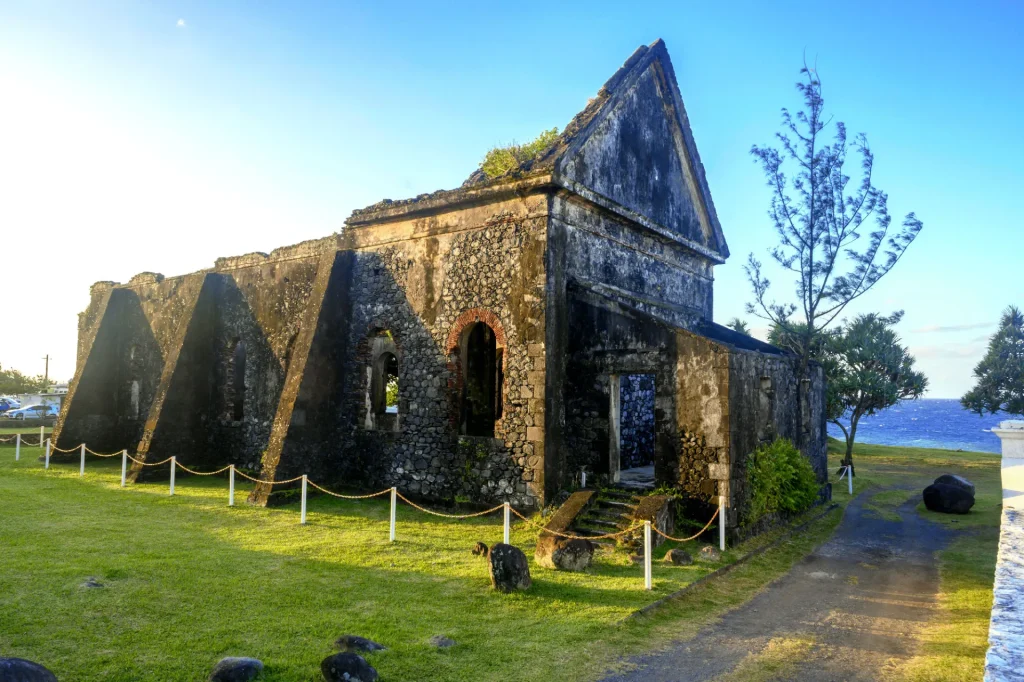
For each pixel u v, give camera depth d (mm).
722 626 8406
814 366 18453
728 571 10805
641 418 17578
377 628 7637
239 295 20531
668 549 11648
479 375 16594
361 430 16812
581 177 14883
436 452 15375
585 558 10430
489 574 9539
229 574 9547
